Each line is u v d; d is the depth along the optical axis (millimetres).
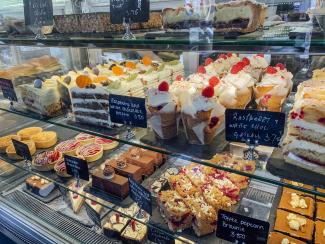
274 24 1321
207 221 1326
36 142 2070
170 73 1882
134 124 1366
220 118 1271
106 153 1950
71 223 1699
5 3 2039
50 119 1808
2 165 2143
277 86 1404
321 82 1314
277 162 1135
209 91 1223
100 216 1645
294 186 1052
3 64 2266
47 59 2223
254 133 1081
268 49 1024
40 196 1906
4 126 2316
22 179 2084
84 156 1859
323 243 1307
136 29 1492
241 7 1160
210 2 1207
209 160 1200
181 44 1147
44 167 1899
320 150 1027
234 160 1177
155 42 1189
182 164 1813
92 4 1897
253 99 1539
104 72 1861
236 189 1532
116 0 1311
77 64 2219
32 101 1900
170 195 1504
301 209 1475
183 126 1379
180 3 1494
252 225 1110
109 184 1638
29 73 2111
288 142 1091
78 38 1412
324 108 990
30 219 1729
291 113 1078
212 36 1160
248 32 1186
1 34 1879
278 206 1495
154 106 1306
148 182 1707
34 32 1697
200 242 1337
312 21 1199
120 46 1289
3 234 1925
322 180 1025
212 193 1487
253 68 1733
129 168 1703
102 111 1581
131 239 1536
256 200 1517
